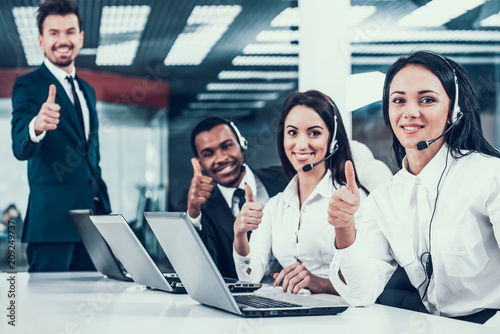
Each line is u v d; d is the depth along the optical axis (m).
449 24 5.39
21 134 3.44
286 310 1.23
